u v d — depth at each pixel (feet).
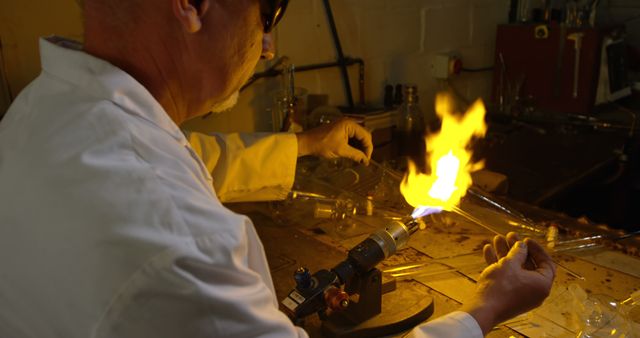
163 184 1.90
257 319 1.97
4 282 1.98
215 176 3.90
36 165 1.95
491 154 6.89
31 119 2.10
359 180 5.45
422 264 3.94
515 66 8.39
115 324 1.78
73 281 1.82
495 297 2.62
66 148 1.94
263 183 4.06
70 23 5.03
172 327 1.81
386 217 4.70
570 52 7.81
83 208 1.83
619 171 6.70
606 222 7.03
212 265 1.87
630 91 8.53
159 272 1.78
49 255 1.86
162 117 2.11
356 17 6.95
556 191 5.83
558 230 4.45
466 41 8.39
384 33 7.31
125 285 1.77
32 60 4.94
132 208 1.83
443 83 8.25
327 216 4.72
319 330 3.23
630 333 3.15
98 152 1.91
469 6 8.23
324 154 4.37
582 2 8.27
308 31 6.54
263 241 4.30
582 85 7.84
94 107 1.99
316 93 6.84
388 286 3.50
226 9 2.16
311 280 2.91
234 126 6.23
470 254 4.08
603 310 3.27
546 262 2.89
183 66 2.22
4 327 2.08
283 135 4.09
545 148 7.03
